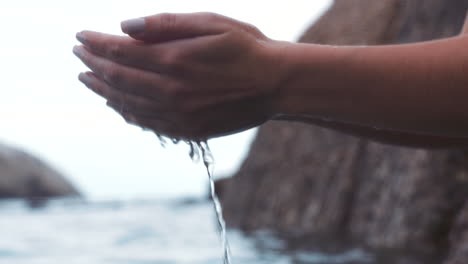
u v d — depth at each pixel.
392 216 4.09
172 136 0.97
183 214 8.37
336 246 4.05
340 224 4.87
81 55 0.92
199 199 12.49
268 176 6.16
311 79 0.88
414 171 3.98
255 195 6.20
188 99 0.88
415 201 3.88
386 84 0.88
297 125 6.18
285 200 5.73
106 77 0.90
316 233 4.91
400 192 4.09
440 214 3.71
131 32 0.84
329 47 0.90
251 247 4.12
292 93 0.89
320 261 3.41
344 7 6.92
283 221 5.62
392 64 0.88
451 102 0.89
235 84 0.87
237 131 0.94
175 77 0.86
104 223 6.69
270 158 6.27
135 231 5.65
